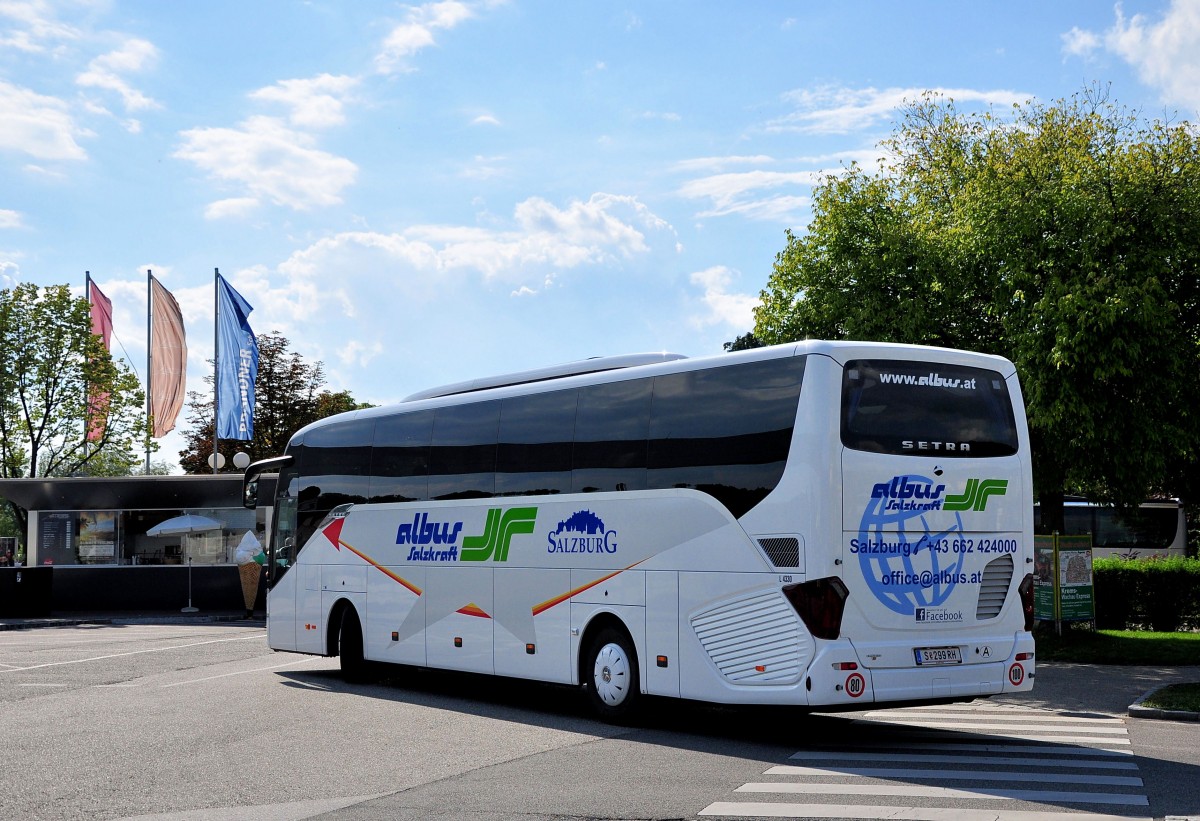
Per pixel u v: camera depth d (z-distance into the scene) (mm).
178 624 33094
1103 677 17781
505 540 15273
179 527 35938
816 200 24875
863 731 12930
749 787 9328
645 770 10195
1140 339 20234
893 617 11414
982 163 27219
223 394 41938
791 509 11445
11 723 13812
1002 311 21984
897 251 23531
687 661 12430
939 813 8258
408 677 19406
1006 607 12148
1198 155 21781
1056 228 21359
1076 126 23141
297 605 19719
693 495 12547
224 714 14414
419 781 9789
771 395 11875
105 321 54312
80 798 9227
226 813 8609
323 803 8914
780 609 11445
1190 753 11133
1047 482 22062
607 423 13867
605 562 13617
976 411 12211
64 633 29828
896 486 11570
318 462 19672
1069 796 8883
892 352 11812
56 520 37531
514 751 11391
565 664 14125
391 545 17578
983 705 15367
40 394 51750
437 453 16828
